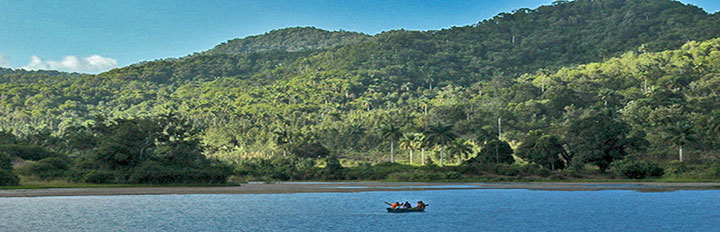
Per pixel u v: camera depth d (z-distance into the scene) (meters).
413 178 118.62
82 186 84.81
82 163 100.56
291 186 97.25
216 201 66.81
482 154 139.88
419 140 172.12
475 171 123.81
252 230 46.09
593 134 123.50
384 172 129.38
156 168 95.75
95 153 100.25
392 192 82.31
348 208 60.38
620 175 114.31
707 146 154.00
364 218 53.06
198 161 120.75
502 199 70.81
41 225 46.59
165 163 109.81
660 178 112.38
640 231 46.19
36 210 55.75
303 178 131.75
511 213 56.75
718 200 67.62
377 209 59.53
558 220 51.78
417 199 70.56
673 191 81.31
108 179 93.00
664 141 157.62
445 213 56.75
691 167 118.50
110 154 98.81
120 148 99.88
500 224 49.84
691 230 46.44
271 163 159.12
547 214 55.69
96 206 60.00
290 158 165.38
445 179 117.12
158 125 120.38
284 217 53.12
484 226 48.81
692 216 53.75
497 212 57.56
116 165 99.06
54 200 65.62
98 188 82.62
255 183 109.56
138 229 45.69
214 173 100.38
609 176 117.62
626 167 112.88
